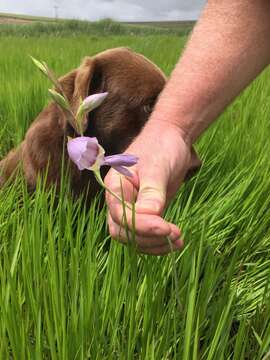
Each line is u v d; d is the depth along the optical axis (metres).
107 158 0.29
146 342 0.42
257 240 0.70
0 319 0.44
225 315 0.42
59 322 0.42
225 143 0.98
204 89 0.45
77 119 0.30
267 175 0.82
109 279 0.48
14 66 2.28
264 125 1.10
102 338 0.44
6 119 1.32
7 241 0.61
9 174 0.86
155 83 0.76
